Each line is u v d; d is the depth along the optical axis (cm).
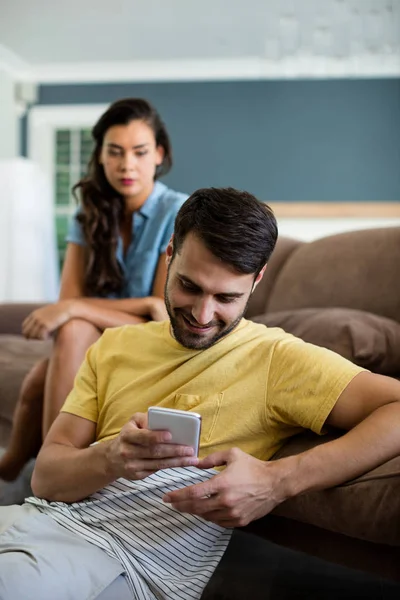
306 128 600
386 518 100
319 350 108
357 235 207
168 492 98
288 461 98
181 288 102
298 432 116
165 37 555
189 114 618
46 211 496
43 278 494
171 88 620
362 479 103
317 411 103
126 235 199
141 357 117
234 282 99
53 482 110
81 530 107
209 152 616
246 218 97
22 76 633
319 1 470
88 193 197
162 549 106
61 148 650
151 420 94
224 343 111
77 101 635
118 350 120
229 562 168
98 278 194
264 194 609
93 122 638
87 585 98
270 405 107
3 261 471
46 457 113
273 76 603
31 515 109
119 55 599
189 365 112
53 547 101
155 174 208
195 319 102
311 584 153
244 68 605
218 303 101
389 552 107
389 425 97
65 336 165
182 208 102
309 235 570
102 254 193
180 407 110
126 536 106
